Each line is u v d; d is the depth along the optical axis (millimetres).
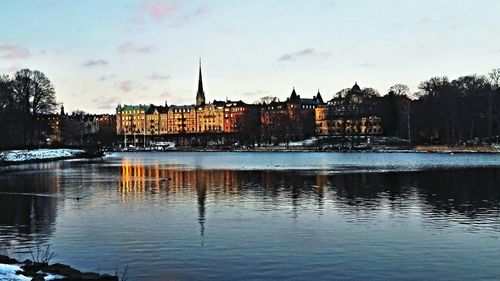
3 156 111125
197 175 77562
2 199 48188
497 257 25828
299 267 24172
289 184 61031
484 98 156500
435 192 51312
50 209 41719
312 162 113250
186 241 29391
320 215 37750
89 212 39969
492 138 164000
